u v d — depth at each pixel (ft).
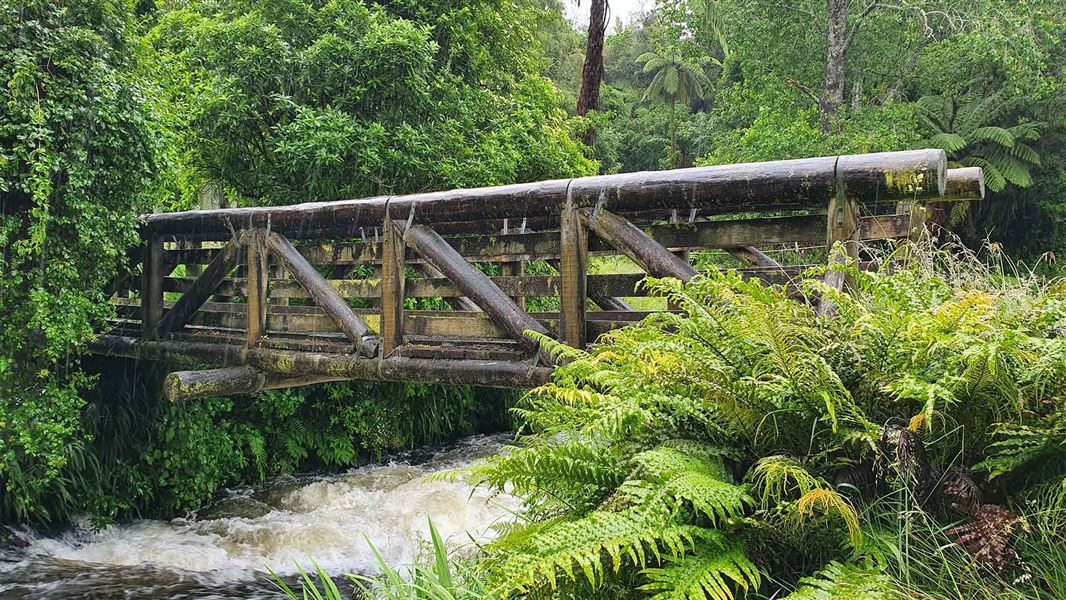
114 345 22.16
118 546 19.43
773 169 11.80
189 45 30.42
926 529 6.68
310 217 18.16
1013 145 60.95
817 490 6.07
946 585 6.27
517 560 6.32
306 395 26.27
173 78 28.63
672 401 7.74
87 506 20.43
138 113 19.15
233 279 21.03
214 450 23.48
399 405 28.55
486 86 36.58
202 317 21.93
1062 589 5.98
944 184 11.00
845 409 7.21
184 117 29.17
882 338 7.62
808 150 48.19
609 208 13.61
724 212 13.87
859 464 7.24
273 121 29.91
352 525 21.12
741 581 6.15
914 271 10.71
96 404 21.49
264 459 24.93
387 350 16.67
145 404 22.67
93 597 15.98
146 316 22.00
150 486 22.03
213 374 18.26
